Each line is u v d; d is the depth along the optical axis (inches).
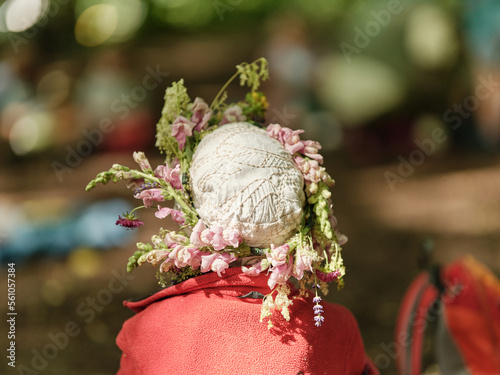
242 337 57.0
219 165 57.4
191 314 58.3
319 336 59.3
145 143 306.7
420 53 308.8
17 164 291.7
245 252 57.9
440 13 311.0
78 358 143.5
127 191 253.9
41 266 187.6
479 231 219.3
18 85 299.6
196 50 621.9
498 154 304.3
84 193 251.1
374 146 314.5
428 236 218.5
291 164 59.2
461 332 96.0
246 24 718.5
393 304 169.0
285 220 56.8
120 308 165.3
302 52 325.7
